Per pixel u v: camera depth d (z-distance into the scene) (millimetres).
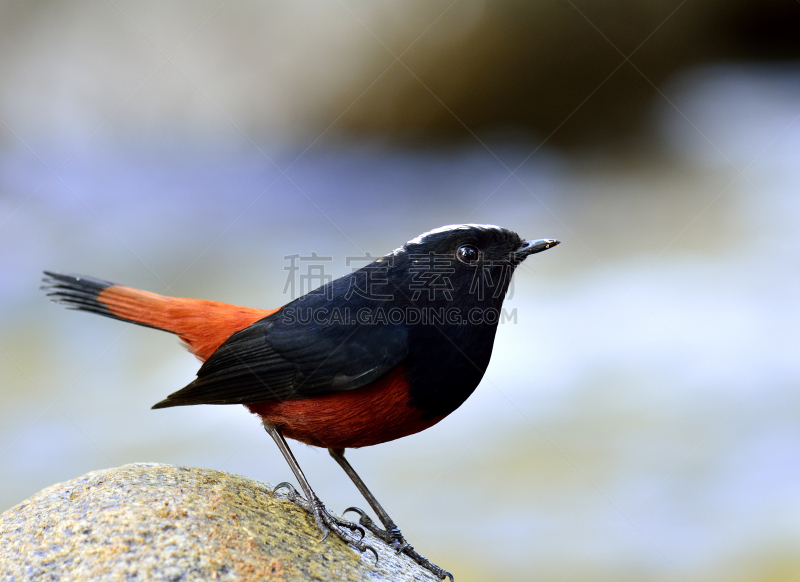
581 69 24344
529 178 23078
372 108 23422
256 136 22828
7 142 21609
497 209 21281
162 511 4254
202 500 4484
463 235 5191
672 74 25484
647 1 24641
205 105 22609
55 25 21719
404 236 19062
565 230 19703
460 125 23609
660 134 25000
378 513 5480
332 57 22859
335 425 5207
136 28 22094
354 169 22812
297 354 5141
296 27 22625
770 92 26359
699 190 22062
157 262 17375
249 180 21906
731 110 25719
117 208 20047
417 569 5078
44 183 21047
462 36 23188
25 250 17953
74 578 3832
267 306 15094
